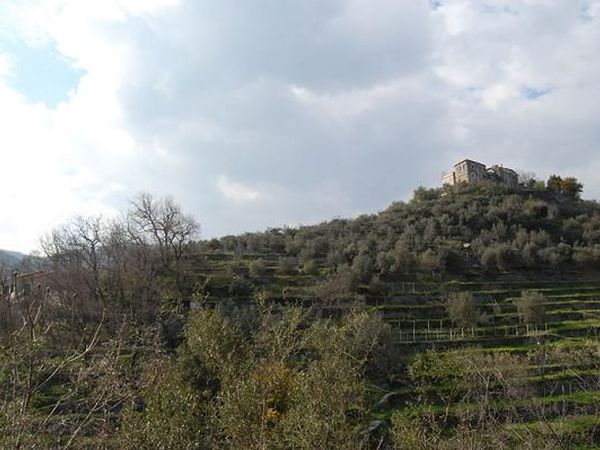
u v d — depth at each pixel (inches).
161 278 2170.3
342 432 483.2
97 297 1723.7
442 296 2434.8
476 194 3932.1
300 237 3277.6
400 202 4040.4
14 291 427.8
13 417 262.7
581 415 660.7
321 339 665.0
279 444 469.7
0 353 274.4
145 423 426.3
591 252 2906.0
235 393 496.1
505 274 2785.4
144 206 2496.3
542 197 3949.3
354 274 2361.0
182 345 727.1
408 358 1400.1
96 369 313.7
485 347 1815.9
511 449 446.6
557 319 2203.5
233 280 2284.7
